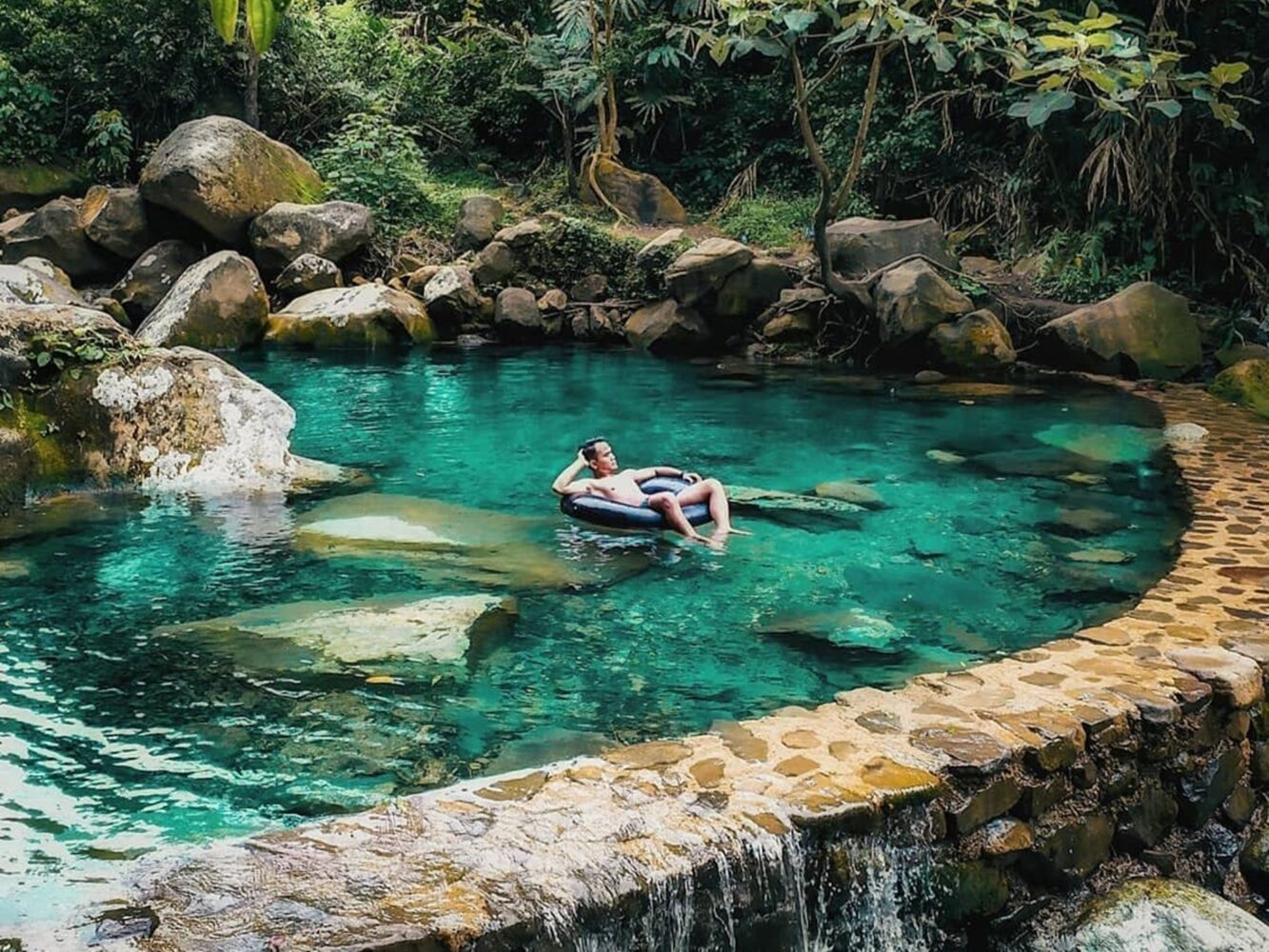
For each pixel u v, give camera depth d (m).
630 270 13.23
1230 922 3.16
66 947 2.23
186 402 7.14
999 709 3.50
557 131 17.03
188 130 13.53
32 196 14.77
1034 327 11.28
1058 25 8.49
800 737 3.32
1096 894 3.37
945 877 3.11
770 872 2.79
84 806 3.28
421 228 14.56
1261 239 12.00
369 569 5.34
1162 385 10.20
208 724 3.79
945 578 5.34
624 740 3.75
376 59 17.39
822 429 8.60
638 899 2.58
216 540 5.78
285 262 13.28
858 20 9.50
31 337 6.91
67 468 6.71
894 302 11.07
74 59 15.16
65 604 4.87
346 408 9.34
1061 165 12.98
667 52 14.02
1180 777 3.61
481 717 3.88
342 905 2.40
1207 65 11.84
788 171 15.84
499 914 2.40
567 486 6.49
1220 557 5.14
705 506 6.28
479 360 11.80
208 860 2.58
